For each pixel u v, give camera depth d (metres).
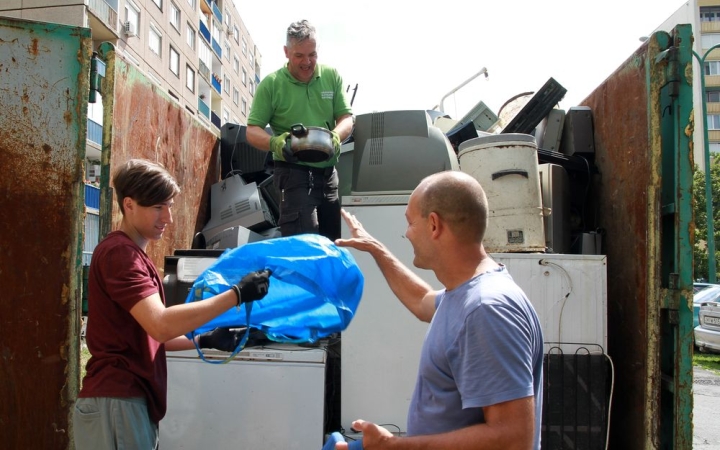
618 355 2.47
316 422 2.27
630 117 2.43
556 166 2.96
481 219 1.30
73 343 1.97
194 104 27.69
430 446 1.12
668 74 2.12
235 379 2.30
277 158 2.87
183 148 3.12
